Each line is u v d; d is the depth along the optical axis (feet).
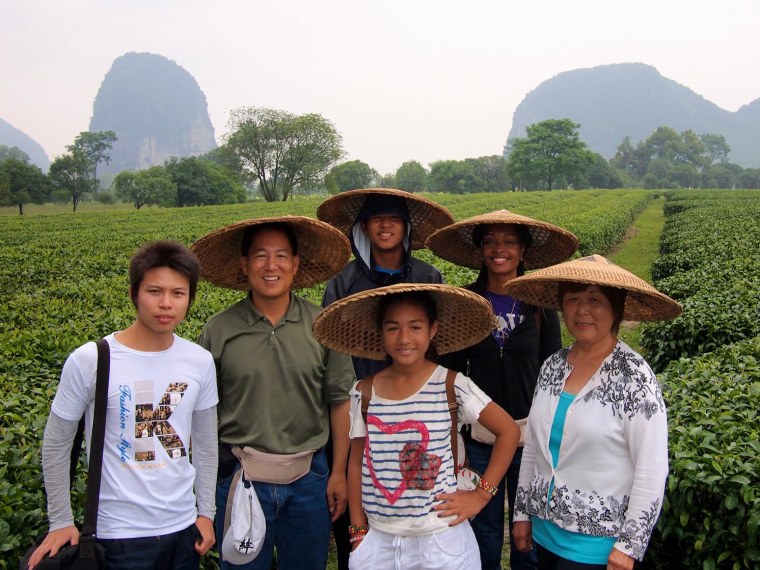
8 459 12.11
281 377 10.62
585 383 9.48
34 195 279.28
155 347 9.17
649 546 12.74
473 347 12.20
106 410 8.75
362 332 10.64
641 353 32.65
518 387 12.08
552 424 9.64
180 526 9.18
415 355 9.58
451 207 147.43
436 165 452.35
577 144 395.75
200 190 299.38
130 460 8.84
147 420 8.91
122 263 56.49
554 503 9.46
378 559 9.68
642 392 8.88
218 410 10.99
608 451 9.05
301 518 10.81
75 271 52.42
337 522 13.08
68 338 22.77
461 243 14.67
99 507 8.77
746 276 33.55
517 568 12.46
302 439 10.84
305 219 10.62
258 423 10.55
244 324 10.73
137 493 8.84
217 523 10.66
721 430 13.41
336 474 11.05
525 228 12.84
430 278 13.39
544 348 12.35
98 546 8.57
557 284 10.69
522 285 11.10
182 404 9.18
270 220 10.49
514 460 12.16
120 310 29.25
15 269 52.47
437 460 9.57
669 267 49.14
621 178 508.94
